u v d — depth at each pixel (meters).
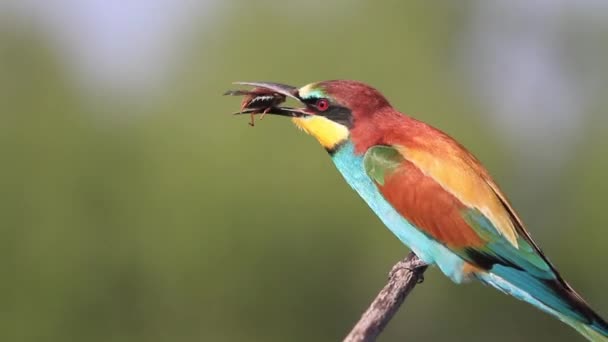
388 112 8.22
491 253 7.81
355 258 22.58
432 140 8.05
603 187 24.78
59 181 23.72
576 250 24.89
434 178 7.90
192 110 23.92
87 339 23.36
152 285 23.08
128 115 24.67
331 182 22.50
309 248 22.38
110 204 23.59
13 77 26.16
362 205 22.61
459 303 22.98
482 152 25.14
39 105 25.52
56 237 23.39
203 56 25.09
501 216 7.84
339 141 8.15
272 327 22.88
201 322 23.00
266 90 8.41
